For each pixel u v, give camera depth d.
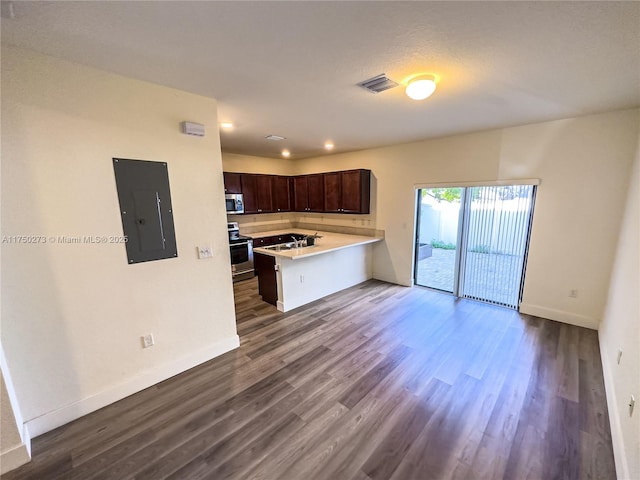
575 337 3.03
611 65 1.84
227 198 5.23
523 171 3.46
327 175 5.50
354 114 2.93
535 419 1.93
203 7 1.26
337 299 4.30
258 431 1.86
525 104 2.62
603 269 3.06
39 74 1.70
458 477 1.54
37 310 1.80
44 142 1.75
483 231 4.00
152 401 2.16
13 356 1.74
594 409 2.01
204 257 2.58
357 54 1.72
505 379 2.36
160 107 2.20
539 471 1.56
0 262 1.67
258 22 1.39
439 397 2.16
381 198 5.01
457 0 1.22
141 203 2.17
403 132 3.77
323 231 6.19
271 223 6.58
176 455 1.70
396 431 1.85
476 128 3.55
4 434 1.59
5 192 1.66
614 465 1.59
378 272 5.27
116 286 2.11
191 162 2.42
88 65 1.85
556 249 3.34
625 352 1.88
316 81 2.12
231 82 2.14
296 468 1.60
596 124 2.95
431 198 5.85
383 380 2.38
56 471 1.61
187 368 2.56
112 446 1.76
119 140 2.03
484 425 1.89
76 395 1.99
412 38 1.55
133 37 1.52
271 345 2.97
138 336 2.25
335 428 1.88
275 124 3.33
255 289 4.86
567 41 1.56
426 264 5.99
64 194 1.84
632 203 2.48
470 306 3.95
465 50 1.68
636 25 1.39
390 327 3.34
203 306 2.62
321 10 1.29
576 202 3.15
